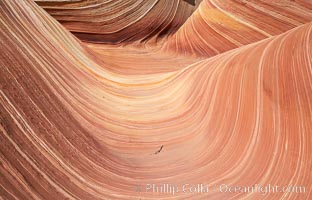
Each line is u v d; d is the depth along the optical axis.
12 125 5.26
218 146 6.94
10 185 4.52
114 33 19.14
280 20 16.34
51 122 6.18
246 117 7.04
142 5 20.59
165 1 22.34
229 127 7.16
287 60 7.51
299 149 6.02
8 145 4.93
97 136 7.16
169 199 5.79
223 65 8.82
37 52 7.97
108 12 18.86
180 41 19.25
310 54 7.38
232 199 5.72
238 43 16.95
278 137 6.36
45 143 5.62
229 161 6.51
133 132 7.75
